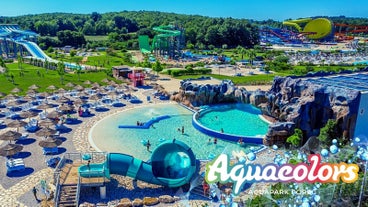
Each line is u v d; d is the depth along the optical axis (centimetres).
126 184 3247
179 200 2969
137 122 5150
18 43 13675
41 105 5462
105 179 3266
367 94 4028
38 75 8938
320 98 4453
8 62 11962
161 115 5712
